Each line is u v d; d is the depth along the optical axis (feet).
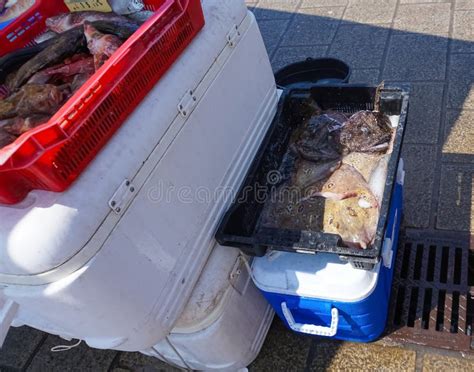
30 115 4.77
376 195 5.77
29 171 3.53
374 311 5.68
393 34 11.21
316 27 12.34
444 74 9.77
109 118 4.18
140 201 4.40
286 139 7.00
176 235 4.89
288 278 5.53
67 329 4.85
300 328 5.61
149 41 4.59
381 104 6.55
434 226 7.37
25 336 8.20
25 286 4.04
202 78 5.22
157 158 4.58
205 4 5.60
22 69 5.45
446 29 10.82
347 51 11.21
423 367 6.08
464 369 5.93
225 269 5.53
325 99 7.11
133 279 4.37
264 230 5.36
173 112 4.81
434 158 8.29
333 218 5.77
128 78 4.34
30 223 3.72
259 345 6.63
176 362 6.64
